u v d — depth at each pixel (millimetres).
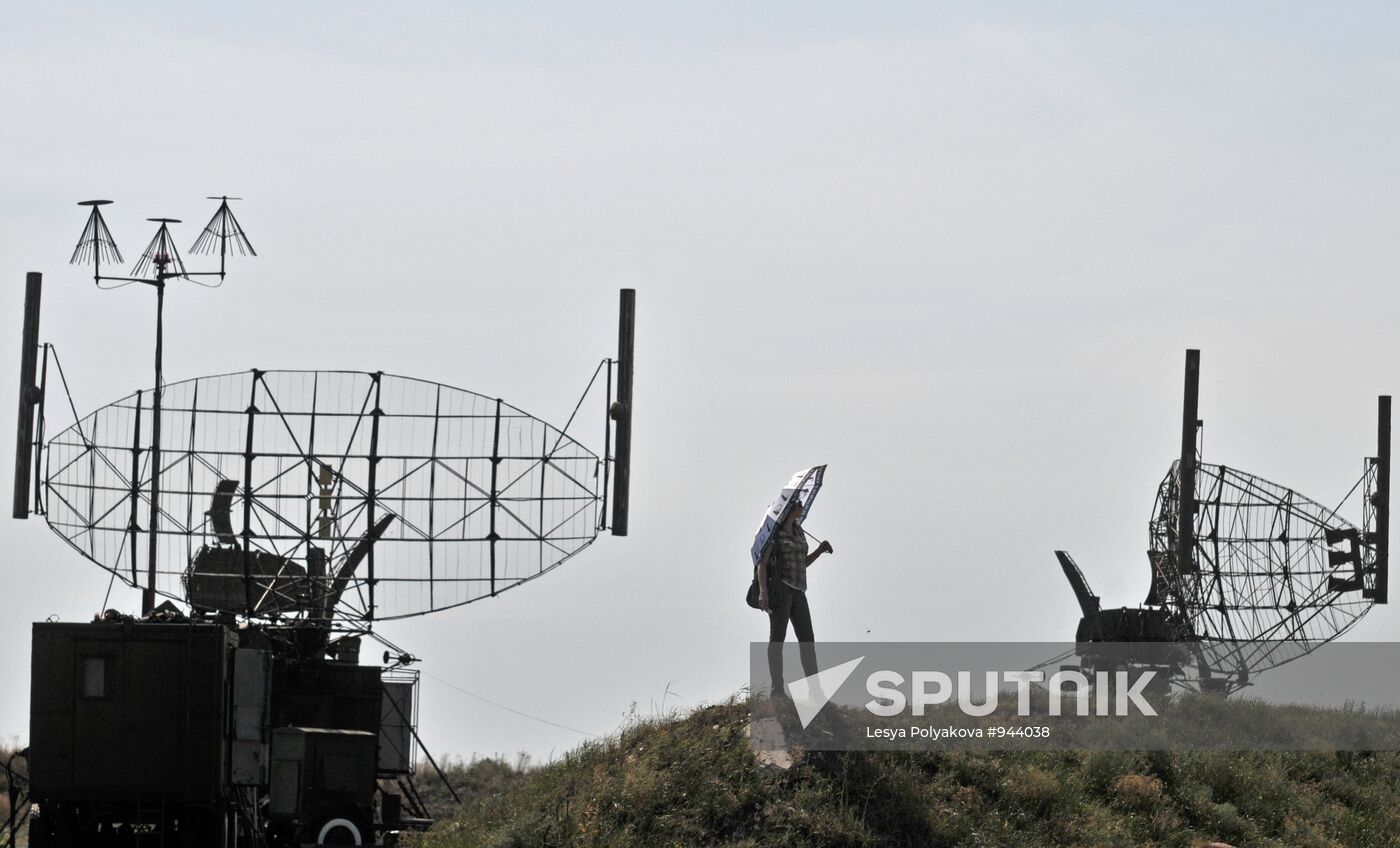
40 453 85000
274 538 78000
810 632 55625
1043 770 57219
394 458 79125
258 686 62938
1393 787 62438
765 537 54781
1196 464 79812
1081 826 53750
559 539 79250
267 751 63062
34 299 86250
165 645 60625
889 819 51969
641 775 55062
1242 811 57844
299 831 64438
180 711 60406
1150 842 53812
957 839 51469
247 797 64188
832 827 50844
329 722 75188
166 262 88438
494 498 79188
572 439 80000
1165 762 59562
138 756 60188
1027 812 54031
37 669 60344
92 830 62062
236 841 63219
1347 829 57688
